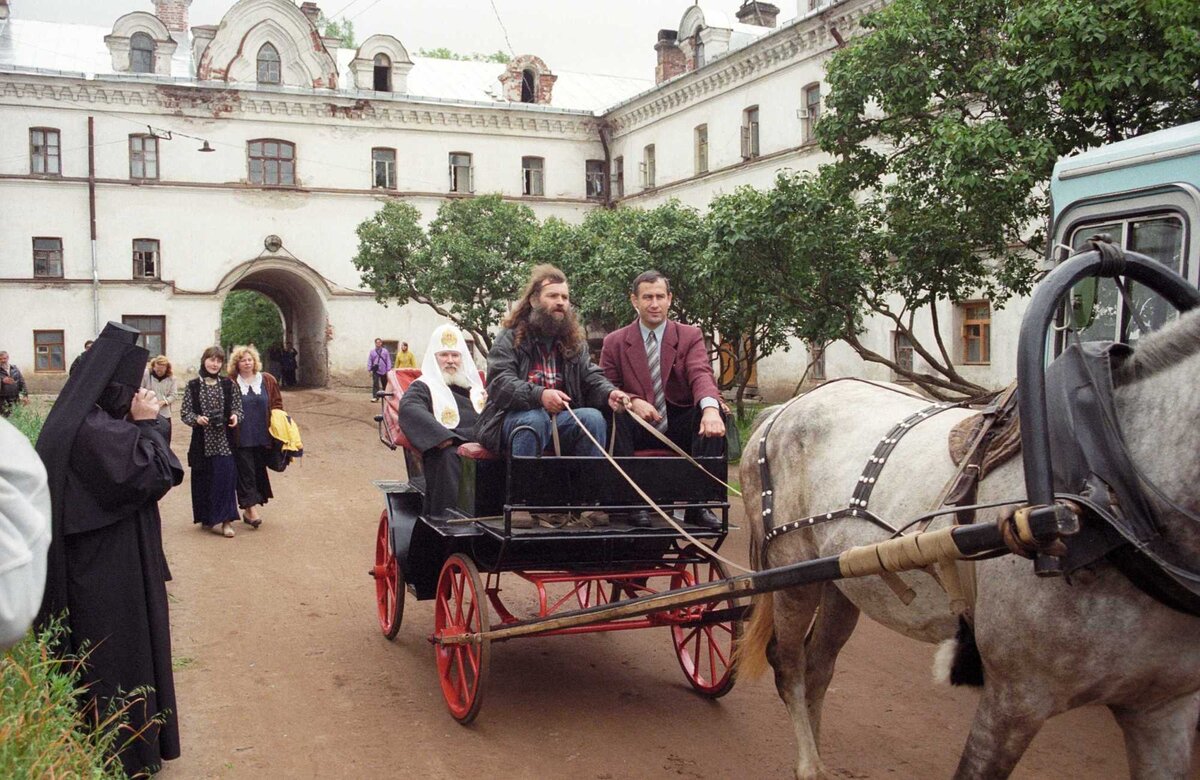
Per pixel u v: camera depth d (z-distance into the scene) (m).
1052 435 3.11
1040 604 3.08
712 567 5.70
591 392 5.80
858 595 4.16
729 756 5.01
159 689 4.61
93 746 4.09
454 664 5.73
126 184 33.22
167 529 11.45
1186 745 3.19
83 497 4.38
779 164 28.66
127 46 34.09
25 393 23.59
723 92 31.27
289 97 34.88
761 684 6.16
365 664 6.54
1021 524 2.79
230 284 34.66
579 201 38.72
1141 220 6.21
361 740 5.23
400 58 36.62
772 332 18.27
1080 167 6.75
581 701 5.83
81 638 4.40
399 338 36.59
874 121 12.57
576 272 21.39
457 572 5.70
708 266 13.89
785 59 28.23
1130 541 2.82
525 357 5.73
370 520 12.21
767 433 4.96
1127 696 3.12
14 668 4.05
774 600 4.73
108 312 33.12
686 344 6.01
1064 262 3.16
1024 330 3.04
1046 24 9.58
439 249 27.95
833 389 4.87
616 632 7.38
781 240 13.08
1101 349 3.30
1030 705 3.18
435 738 5.26
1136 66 8.88
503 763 4.93
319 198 35.53
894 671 6.34
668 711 5.66
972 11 11.30
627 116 37.00
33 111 32.25
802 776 4.44
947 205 11.80
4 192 31.97
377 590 7.40
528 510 5.12
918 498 3.74
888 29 11.55
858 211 13.27
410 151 36.69
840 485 4.24
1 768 3.29
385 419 7.26
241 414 11.13
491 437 5.47
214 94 34.09
